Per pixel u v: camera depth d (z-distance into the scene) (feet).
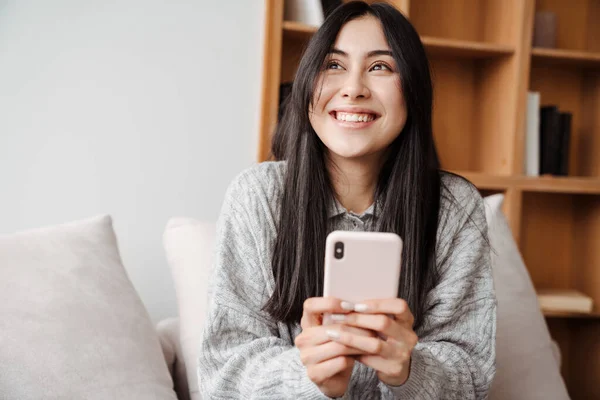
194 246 5.45
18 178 6.80
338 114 3.79
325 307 2.99
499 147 8.11
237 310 3.83
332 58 3.81
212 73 7.34
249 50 7.43
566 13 8.87
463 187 4.37
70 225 5.19
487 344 3.98
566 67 8.85
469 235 4.17
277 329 3.96
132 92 7.11
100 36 7.00
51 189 6.89
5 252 4.59
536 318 5.62
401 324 3.07
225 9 7.34
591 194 8.72
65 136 6.92
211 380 3.77
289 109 4.55
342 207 4.00
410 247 3.94
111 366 4.32
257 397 3.43
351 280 3.01
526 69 7.82
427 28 8.48
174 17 7.20
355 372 3.72
